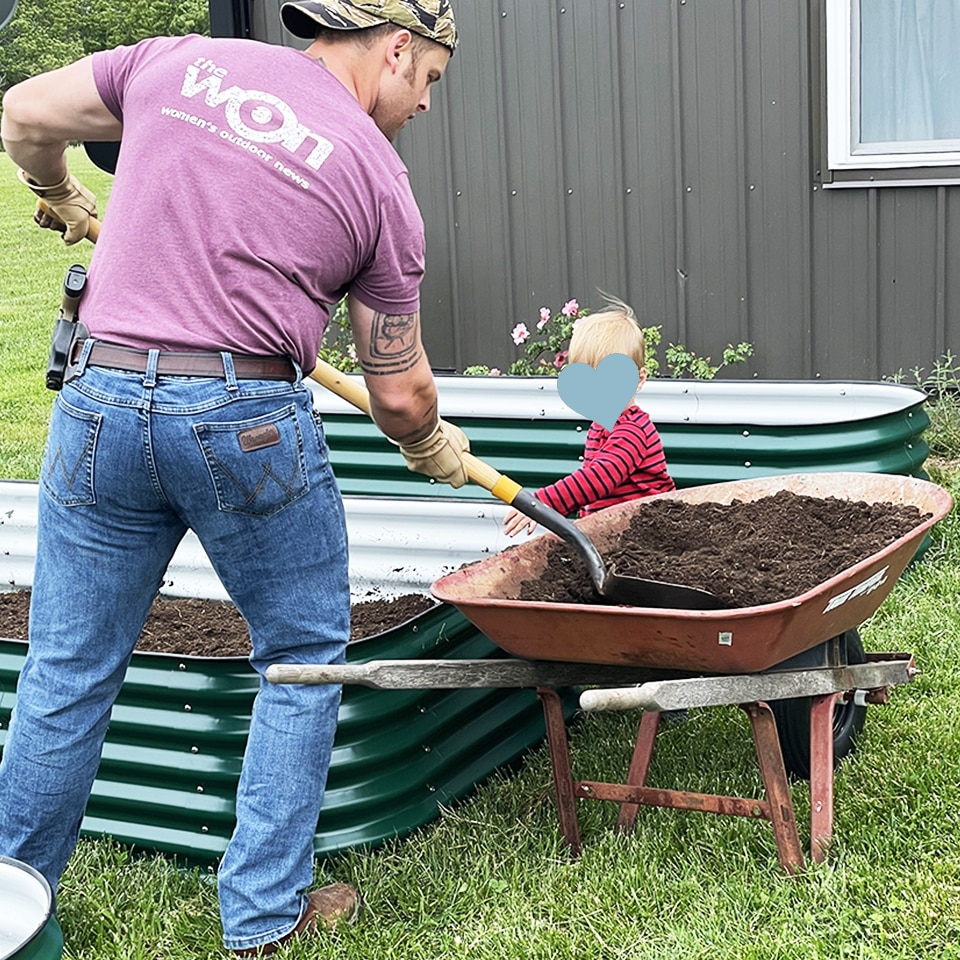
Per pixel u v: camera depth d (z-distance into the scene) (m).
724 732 3.78
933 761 3.42
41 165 3.00
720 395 5.51
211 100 2.62
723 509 3.54
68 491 2.67
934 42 6.58
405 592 4.62
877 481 3.52
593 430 4.07
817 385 5.36
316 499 2.76
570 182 7.33
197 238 2.57
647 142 7.13
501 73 7.33
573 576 3.30
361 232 2.65
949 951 2.66
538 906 3.01
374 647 3.32
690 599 2.94
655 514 3.50
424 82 2.85
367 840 3.26
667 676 3.09
